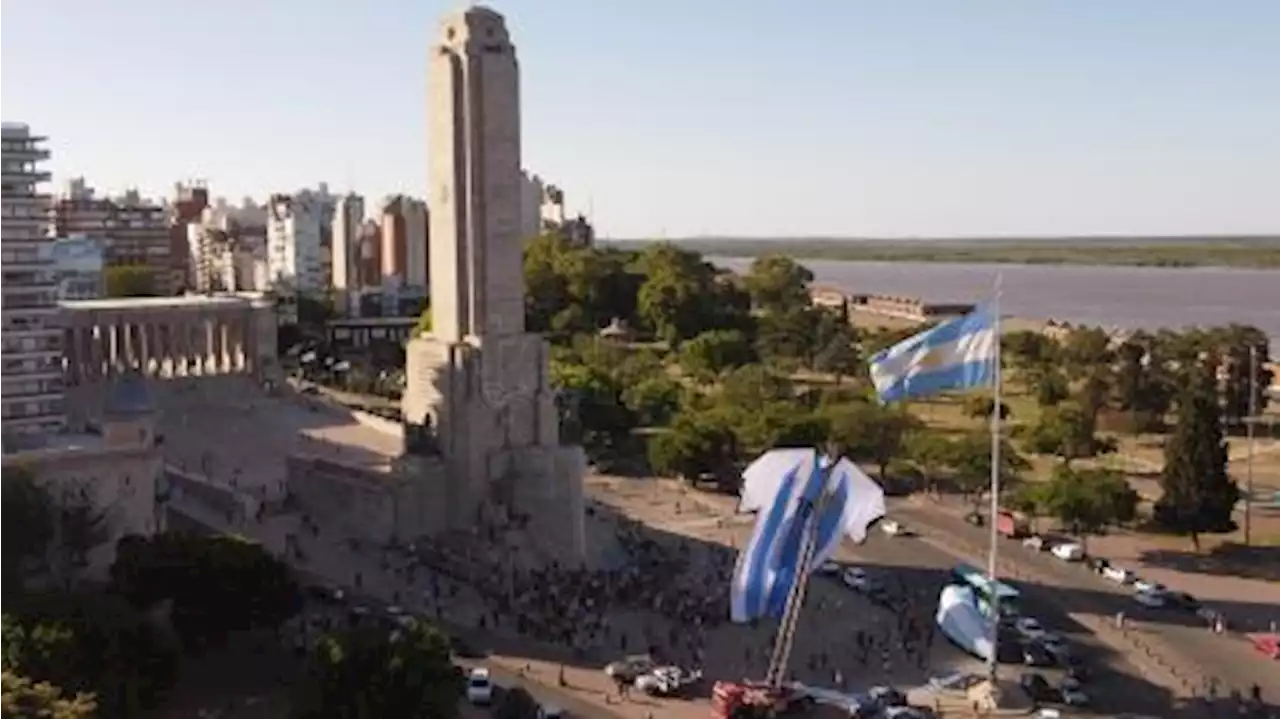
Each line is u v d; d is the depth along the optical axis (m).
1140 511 187.88
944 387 117.50
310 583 141.62
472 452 163.62
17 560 121.50
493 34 167.62
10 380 169.25
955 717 115.75
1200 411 170.25
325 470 166.88
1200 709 118.44
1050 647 131.12
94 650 101.38
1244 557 169.00
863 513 113.06
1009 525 178.25
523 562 155.38
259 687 114.94
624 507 190.12
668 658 127.75
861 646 133.38
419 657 101.44
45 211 172.88
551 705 114.88
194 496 167.50
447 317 168.25
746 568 114.44
